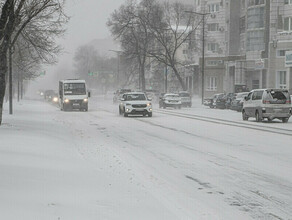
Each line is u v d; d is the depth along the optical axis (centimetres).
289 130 3053
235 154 1912
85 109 5781
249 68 9056
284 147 2147
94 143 2258
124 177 1350
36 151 1731
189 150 2039
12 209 882
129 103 4538
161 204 1035
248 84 9400
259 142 2355
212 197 1134
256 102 3916
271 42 8025
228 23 10725
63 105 5694
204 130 3058
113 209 962
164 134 2773
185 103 7612
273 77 8025
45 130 2705
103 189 1149
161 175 1422
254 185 1291
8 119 3438
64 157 1664
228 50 10694
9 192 1016
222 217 950
